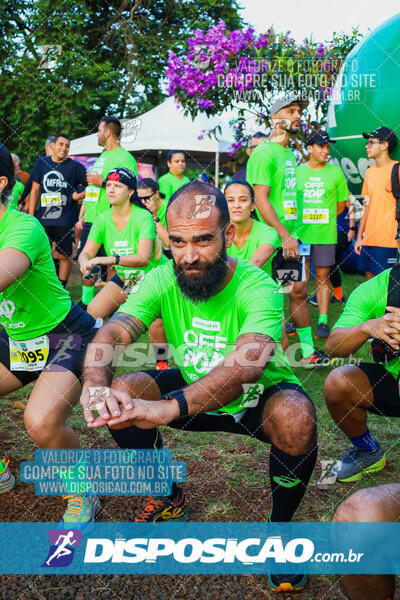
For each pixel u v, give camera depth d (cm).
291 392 179
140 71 1356
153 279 190
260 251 308
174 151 614
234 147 656
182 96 621
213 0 1326
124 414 154
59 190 558
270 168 375
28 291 201
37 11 1195
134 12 1438
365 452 245
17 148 1205
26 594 169
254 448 276
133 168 483
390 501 122
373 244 471
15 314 204
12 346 214
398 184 446
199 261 165
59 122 1155
